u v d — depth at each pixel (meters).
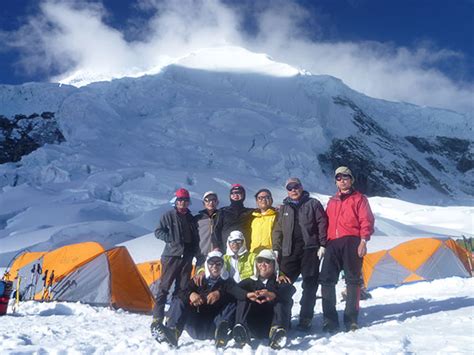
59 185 57.69
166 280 6.33
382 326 5.87
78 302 10.89
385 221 46.56
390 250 14.12
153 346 5.25
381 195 121.75
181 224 6.49
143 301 11.41
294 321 6.96
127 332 6.48
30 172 64.56
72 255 11.56
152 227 33.81
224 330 5.24
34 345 5.20
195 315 5.70
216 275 5.66
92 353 4.79
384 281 13.66
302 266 6.27
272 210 6.70
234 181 59.56
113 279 11.17
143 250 16.86
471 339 4.66
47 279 11.32
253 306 5.52
